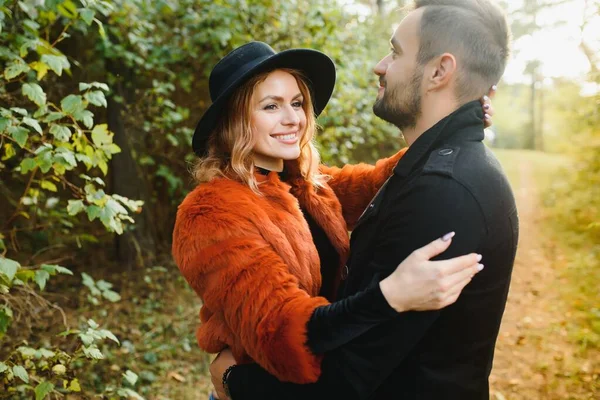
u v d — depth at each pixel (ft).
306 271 5.08
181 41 13.88
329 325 4.14
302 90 5.77
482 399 4.61
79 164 13.78
